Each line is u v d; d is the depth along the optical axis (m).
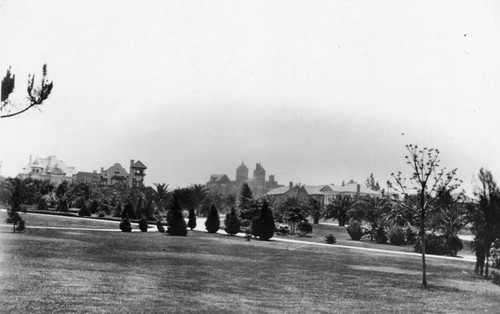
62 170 90.12
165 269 20.91
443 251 38.06
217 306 14.29
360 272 24.30
